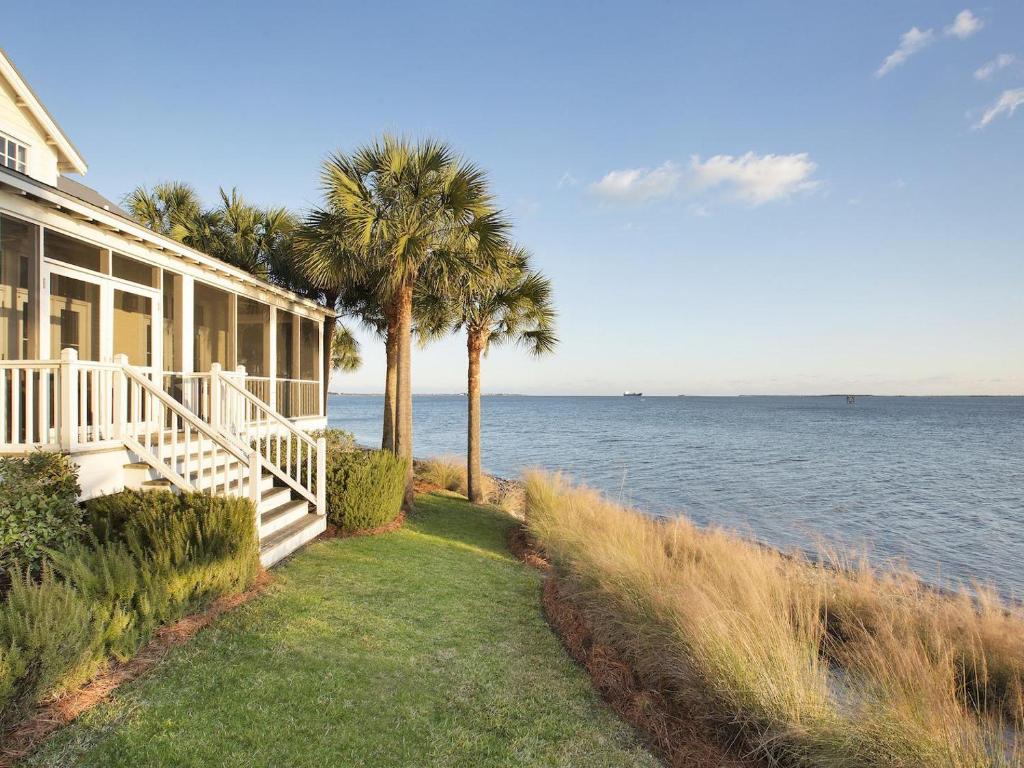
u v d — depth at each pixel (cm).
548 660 460
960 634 533
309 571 616
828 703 367
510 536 972
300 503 771
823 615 604
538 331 1440
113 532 485
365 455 913
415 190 1007
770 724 355
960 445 3659
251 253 1545
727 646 405
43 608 320
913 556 1156
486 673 424
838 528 1390
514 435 4416
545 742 344
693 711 398
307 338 1405
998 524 1442
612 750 345
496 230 1018
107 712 312
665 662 445
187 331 890
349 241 969
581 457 2856
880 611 586
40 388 530
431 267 1048
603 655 475
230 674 369
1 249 610
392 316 1273
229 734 308
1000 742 337
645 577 552
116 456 594
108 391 582
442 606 554
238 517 512
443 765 309
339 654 419
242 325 1127
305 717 333
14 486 429
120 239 741
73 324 688
